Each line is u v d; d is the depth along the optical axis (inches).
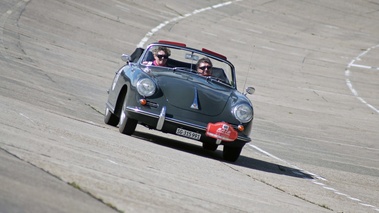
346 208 896.9
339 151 1710.1
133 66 1218.0
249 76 3002.0
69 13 3385.8
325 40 4311.0
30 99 1373.0
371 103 2893.7
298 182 1059.9
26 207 500.4
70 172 676.1
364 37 4591.5
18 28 2760.8
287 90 2851.9
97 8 3710.6
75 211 522.3
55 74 2009.1
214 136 1082.7
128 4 4055.1
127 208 576.7
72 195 576.1
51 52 2442.2
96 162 773.9
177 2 4495.6
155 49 1226.6
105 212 543.2
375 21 5014.8
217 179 877.8
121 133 1150.3
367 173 1397.6
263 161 1259.8
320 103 2696.9
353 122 2383.1
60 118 1162.6
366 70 3678.6
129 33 3351.4
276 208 754.2
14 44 2396.7
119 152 900.0
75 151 816.3
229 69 1240.2
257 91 2711.6
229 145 1100.5
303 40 4185.5
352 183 1205.7
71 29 3058.6
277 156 1397.6
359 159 1625.2
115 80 1280.8
